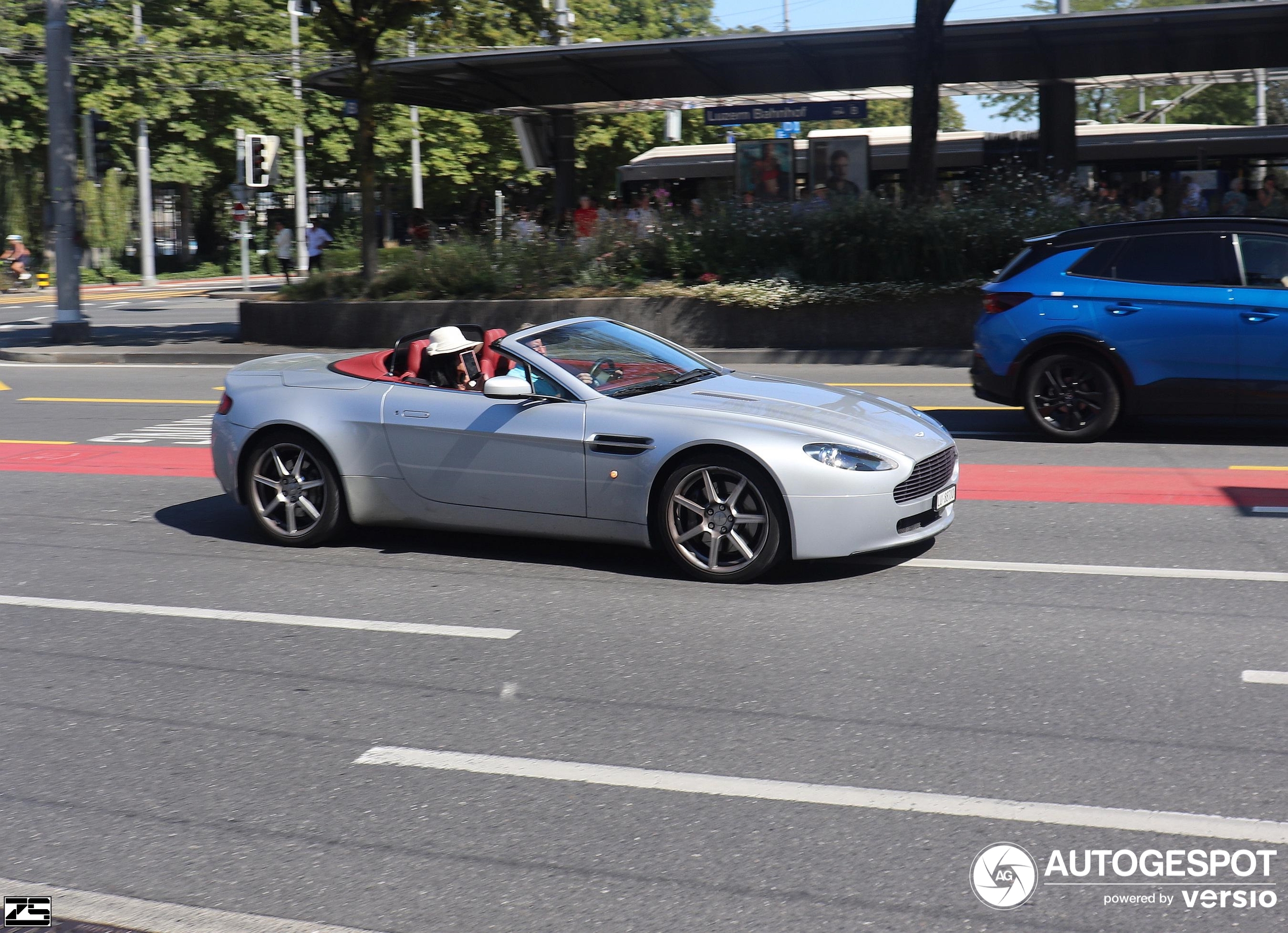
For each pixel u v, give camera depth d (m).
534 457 6.80
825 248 17.47
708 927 3.25
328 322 19.45
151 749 4.53
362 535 7.80
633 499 6.60
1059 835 3.69
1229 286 9.77
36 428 12.82
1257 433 10.64
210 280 46.00
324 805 4.04
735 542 6.44
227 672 5.33
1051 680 4.96
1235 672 4.98
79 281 21.45
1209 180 29.80
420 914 3.36
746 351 16.88
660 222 19.23
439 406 7.07
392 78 20.44
